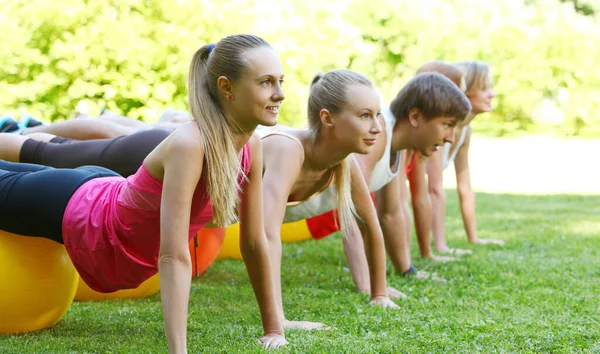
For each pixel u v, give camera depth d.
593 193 10.45
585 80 18.41
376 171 4.15
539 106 19.27
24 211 2.85
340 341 2.96
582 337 3.09
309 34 8.84
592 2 24.41
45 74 7.30
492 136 19.31
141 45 7.29
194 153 2.51
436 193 5.68
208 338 2.99
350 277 4.61
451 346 2.92
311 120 3.49
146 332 3.13
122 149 3.59
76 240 2.80
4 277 2.97
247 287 4.25
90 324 3.28
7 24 7.27
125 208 2.69
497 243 6.00
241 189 2.74
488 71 5.60
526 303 3.76
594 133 18.83
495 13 18.50
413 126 4.12
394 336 3.07
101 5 7.47
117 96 7.33
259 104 2.55
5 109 7.27
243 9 8.03
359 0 17.55
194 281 4.44
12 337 3.04
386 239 4.62
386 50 17.84
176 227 2.51
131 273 2.85
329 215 5.94
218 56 2.55
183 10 7.55
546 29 18.38
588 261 5.09
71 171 2.94
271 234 3.26
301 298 3.90
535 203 9.12
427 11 17.94
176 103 7.46
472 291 4.07
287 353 2.77
